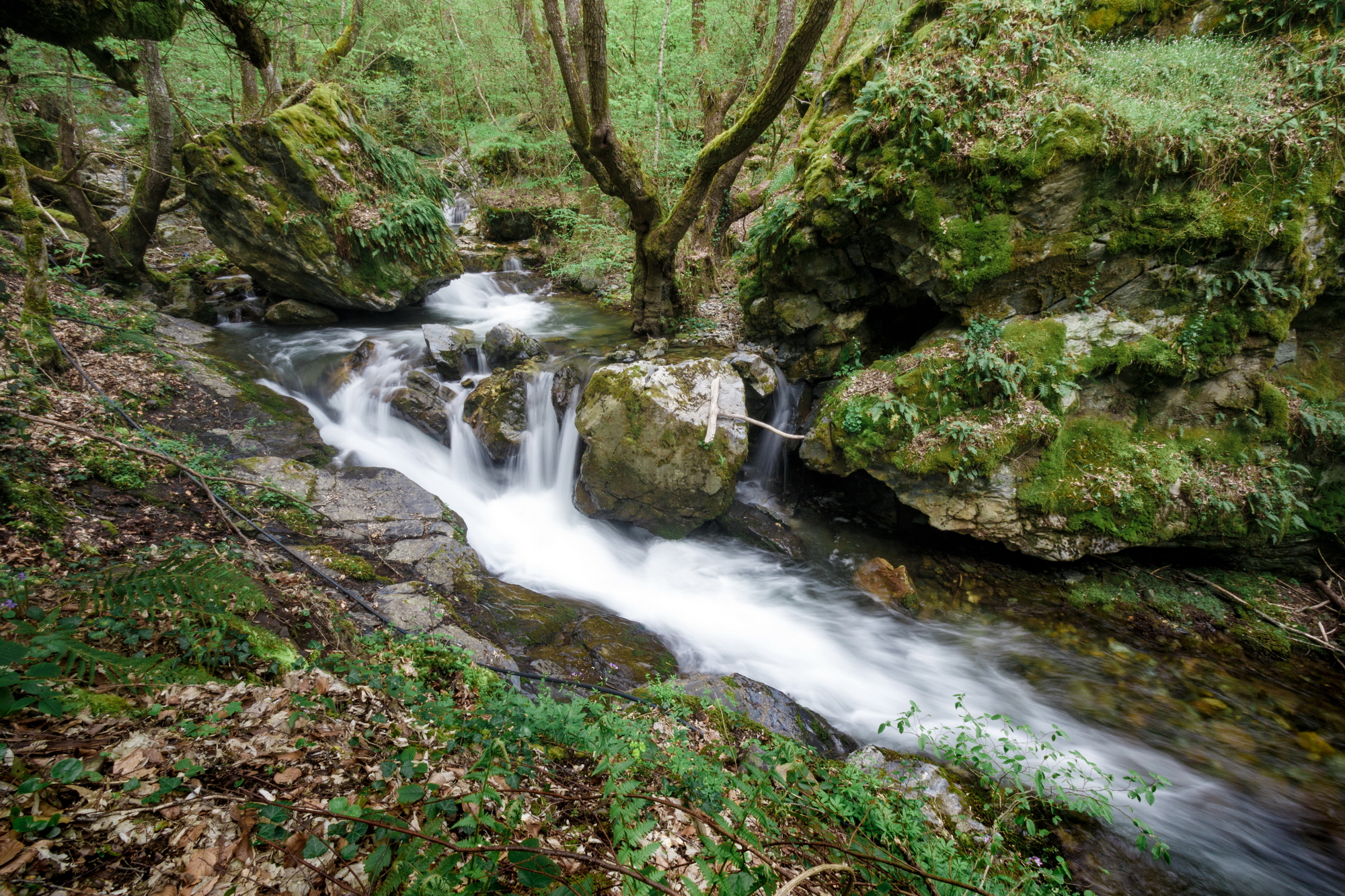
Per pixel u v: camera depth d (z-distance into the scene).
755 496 7.96
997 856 3.43
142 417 6.29
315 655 3.34
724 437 6.81
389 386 8.25
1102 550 6.23
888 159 6.42
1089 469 6.19
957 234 6.30
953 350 6.52
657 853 2.33
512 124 16.03
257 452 6.53
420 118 16.78
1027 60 6.07
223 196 8.80
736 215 11.74
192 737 2.14
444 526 6.03
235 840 1.79
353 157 9.85
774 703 4.66
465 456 8.02
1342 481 6.07
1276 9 5.86
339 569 4.80
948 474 6.24
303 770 2.16
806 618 6.29
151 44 8.13
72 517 4.11
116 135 12.46
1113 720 5.05
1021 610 6.33
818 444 6.98
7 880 1.50
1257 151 5.51
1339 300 5.99
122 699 2.26
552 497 7.84
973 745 4.61
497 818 2.17
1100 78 5.97
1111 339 6.15
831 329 7.92
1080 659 5.73
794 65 6.19
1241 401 6.15
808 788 3.19
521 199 15.82
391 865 1.83
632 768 2.64
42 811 1.69
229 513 5.02
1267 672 5.59
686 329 10.05
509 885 1.85
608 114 7.43
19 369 5.64
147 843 1.71
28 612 2.33
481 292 12.84
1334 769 4.61
